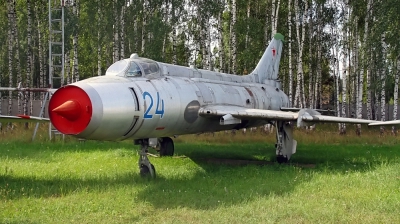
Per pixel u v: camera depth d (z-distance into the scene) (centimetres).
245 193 759
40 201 702
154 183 853
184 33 2788
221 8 2366
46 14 2623
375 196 732
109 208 656
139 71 956
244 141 1844
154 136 957
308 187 813
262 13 2803
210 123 1121
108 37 2314
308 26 2731
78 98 763
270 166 1116
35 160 1187
